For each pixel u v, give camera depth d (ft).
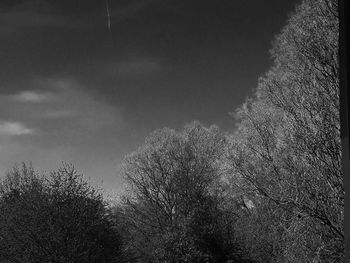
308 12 49.62
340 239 41.88
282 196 45.80
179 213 112.88
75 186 94.07
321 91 46.60
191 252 100.73
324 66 47.06
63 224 90.17
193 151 117.70
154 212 116.26
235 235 95.66
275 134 56.29
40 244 87.61
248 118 60.03
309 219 43.45
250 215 90.68
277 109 55.21
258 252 83.76
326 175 43.80
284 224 47.83
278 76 55.01
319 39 47.70
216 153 113.39
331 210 42.60
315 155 44.70
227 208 100.63
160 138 122.72
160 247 104.88
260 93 57.72
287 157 46.78
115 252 100.68
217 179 106.93
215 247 98.78
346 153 7.35
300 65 49.65
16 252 88.28
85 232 91.91
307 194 43.60
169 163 119.34
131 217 118.32
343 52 7.54
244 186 60.49
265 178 54.44
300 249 43.73
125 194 120.57
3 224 89.51
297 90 48.83
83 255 90.89
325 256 42.57
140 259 111.75
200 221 103.24
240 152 60.08
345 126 7.40
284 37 51.75
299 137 45.52
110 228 100.01
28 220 88.53
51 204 91.40
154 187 118.73
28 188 94.99
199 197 108.68
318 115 46.03
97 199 96.99
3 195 99.04
